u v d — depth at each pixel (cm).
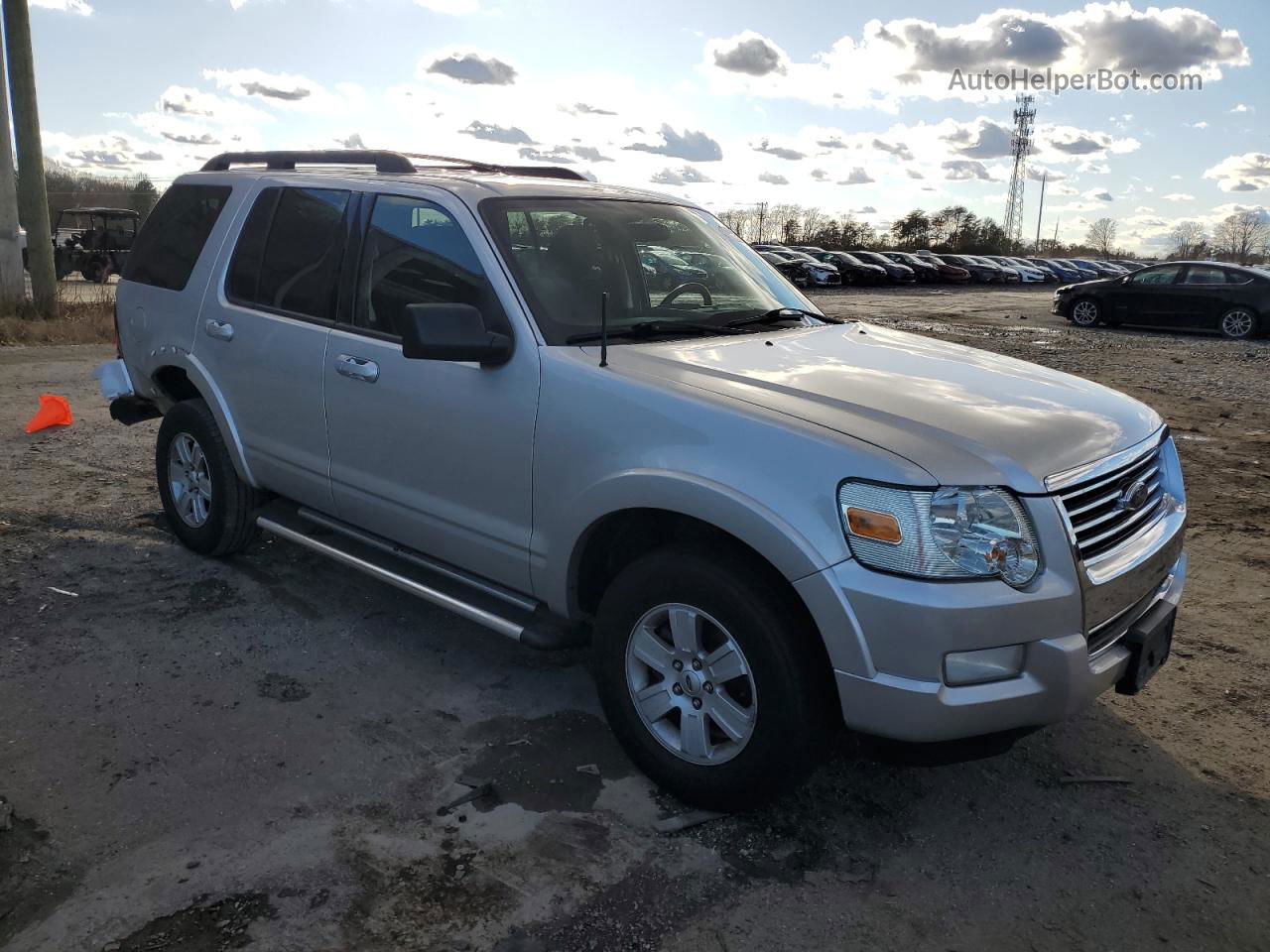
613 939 251
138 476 642
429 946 246
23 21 1388
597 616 320
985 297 3556
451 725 353
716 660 292
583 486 313
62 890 261
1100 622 282
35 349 1223
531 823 296
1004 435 283
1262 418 982
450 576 371
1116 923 264
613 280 372
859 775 330
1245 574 527
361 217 401
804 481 268
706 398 295
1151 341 1819
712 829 298
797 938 254
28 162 1439
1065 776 334
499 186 376
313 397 409
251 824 291
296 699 366
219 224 471
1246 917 267
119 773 314
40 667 381
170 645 405
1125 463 299
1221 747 355
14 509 562
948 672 258
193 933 247
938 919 263
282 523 450
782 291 433
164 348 489
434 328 311
